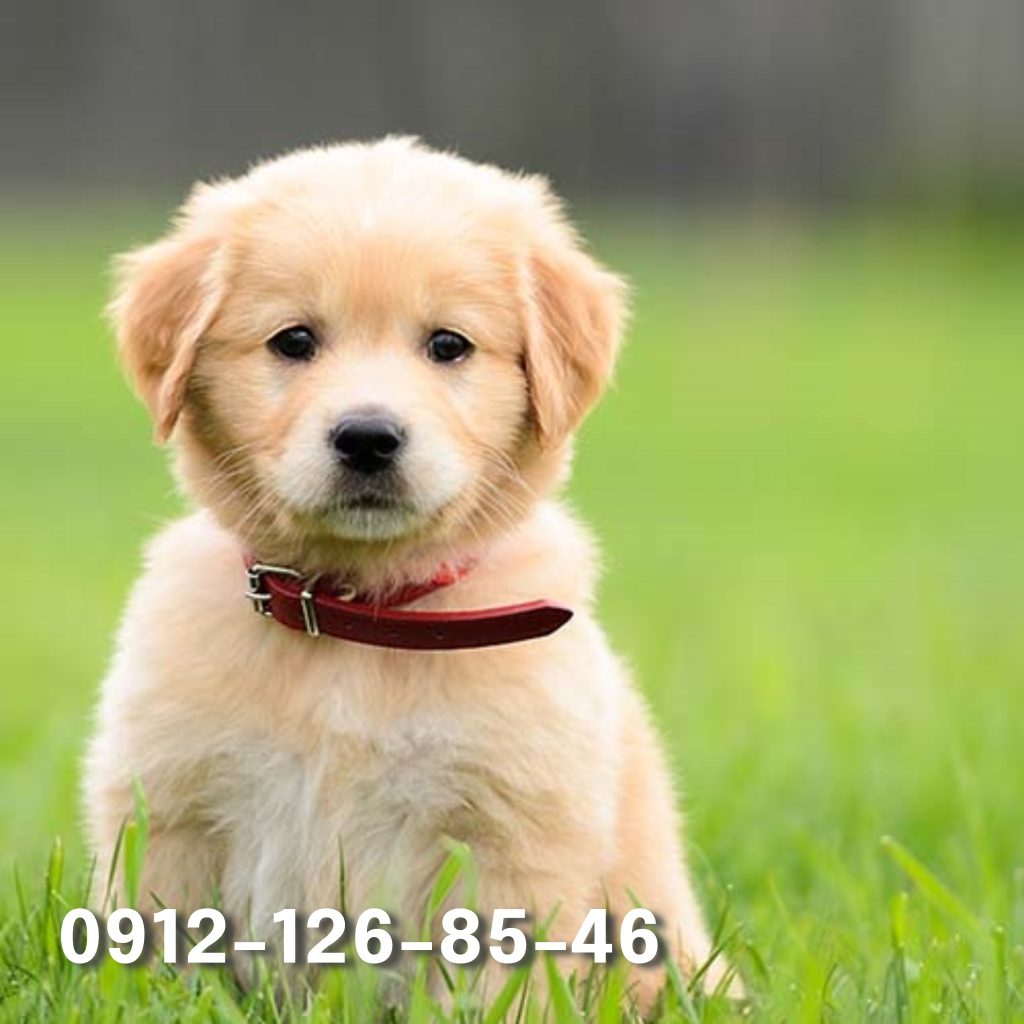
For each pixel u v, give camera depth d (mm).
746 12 61062
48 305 39219
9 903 7176
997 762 9477
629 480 23750
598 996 6137
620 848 6590
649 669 11992
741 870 8109
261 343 6215
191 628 6273
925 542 19281
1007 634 13977
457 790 6207
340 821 6234
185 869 6348
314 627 6234
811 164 61156
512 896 6223
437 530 6230
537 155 61125
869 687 11781
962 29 60406
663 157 61312
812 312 42375
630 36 61156
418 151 6793
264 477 6168
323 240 6203
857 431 28578
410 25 61062
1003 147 58594
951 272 49281
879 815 8781
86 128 60969
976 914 7574
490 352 6320
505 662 6219
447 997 6137
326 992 5965
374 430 5980
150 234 50250
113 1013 5586
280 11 61125
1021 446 27312
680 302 43219
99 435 26031
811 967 6227
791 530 20047
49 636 13328
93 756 6527
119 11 60812
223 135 61125
